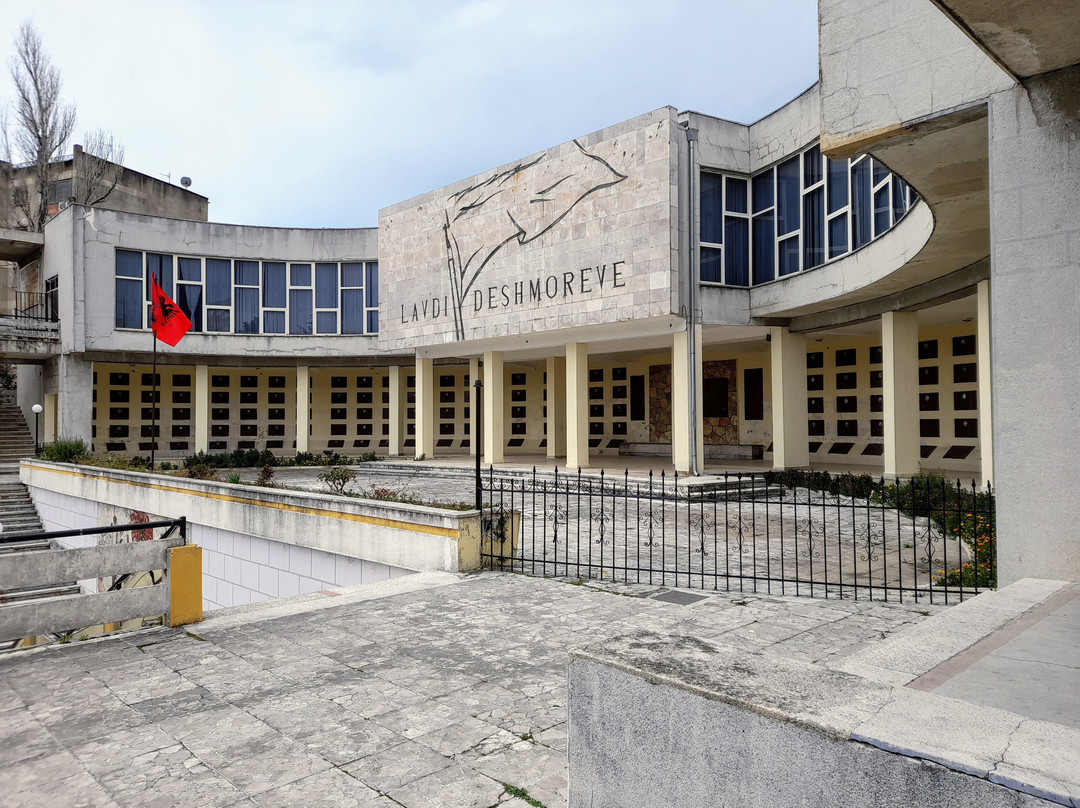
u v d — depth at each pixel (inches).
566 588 302.0
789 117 692.7
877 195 595.8
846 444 931.3
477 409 351.3
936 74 227.3
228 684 194.9
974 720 85.0
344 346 1143.6
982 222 424.8
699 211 706.8
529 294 807.1
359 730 165.0
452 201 916.0
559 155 773.9
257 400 1302.9
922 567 344.5
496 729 165.2
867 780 79.9
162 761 150.5
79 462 810.2
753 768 89.6
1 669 207.8
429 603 278.1
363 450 1309.1
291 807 131.6
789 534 440.8
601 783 108.3
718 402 1079.0
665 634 123.0
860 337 895.7
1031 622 143.4
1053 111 199.5
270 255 1134.4
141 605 245.4
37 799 135.3
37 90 1304.1
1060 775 69.5
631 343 834.2
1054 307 197.9
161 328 863.1
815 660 204.4
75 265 1005.2
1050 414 198.1
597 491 646.5
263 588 474.9
